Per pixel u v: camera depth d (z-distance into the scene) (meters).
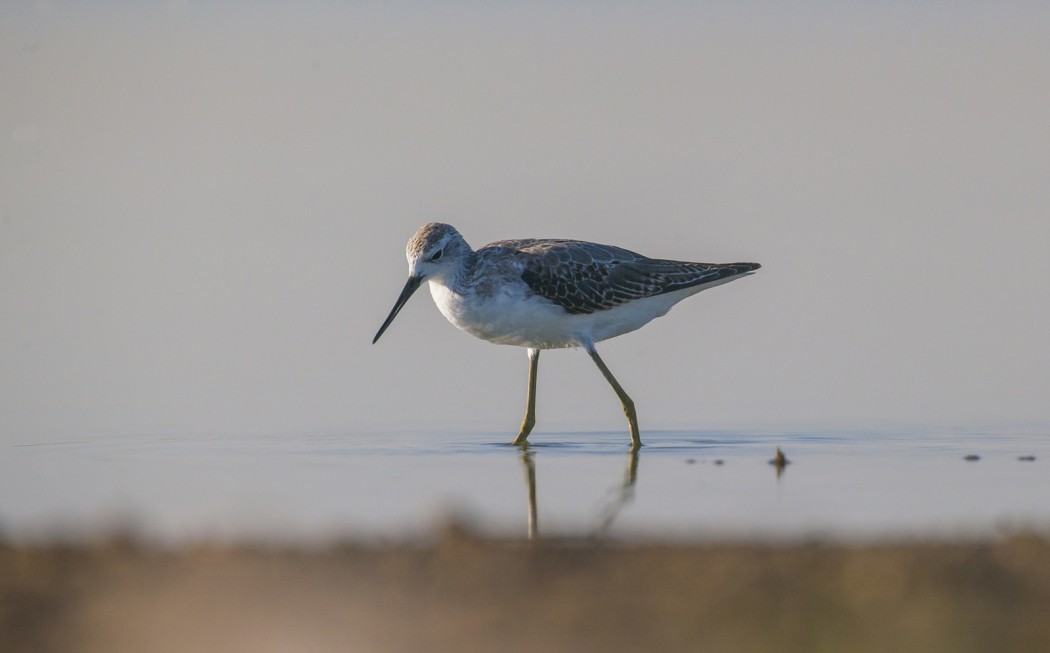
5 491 15.95
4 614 10.29
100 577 11.17
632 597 10.52
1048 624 9.89
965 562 11.32
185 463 17.81
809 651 9.45
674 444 19.39
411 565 11.47
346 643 9.73
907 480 16.48
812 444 19.28
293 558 11.71
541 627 9.91
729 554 11.81
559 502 15.17
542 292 19.47
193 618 10.24
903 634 9.75
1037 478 16.61
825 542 12.44
